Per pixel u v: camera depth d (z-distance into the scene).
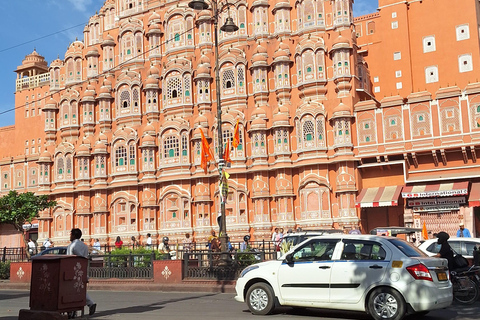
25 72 72.00
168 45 48.59
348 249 13.74
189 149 45.06
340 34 41.00
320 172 39.62
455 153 35.34
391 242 13.48
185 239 43.75
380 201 36.50
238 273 22.45
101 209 48.34
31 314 11.75
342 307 13.39
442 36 44.12
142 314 15.34
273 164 41.62
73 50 53.91
